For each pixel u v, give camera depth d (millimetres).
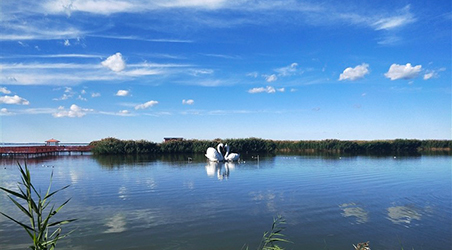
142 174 23500
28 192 3699
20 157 42656
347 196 15336
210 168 27547
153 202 14125
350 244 9023
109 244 9031
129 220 11344
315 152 51062
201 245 8930
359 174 23297
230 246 8852
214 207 13172
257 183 19141
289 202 14055
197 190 16891
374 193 16047
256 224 10812
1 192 16750
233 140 50031
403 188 17516
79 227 10562
